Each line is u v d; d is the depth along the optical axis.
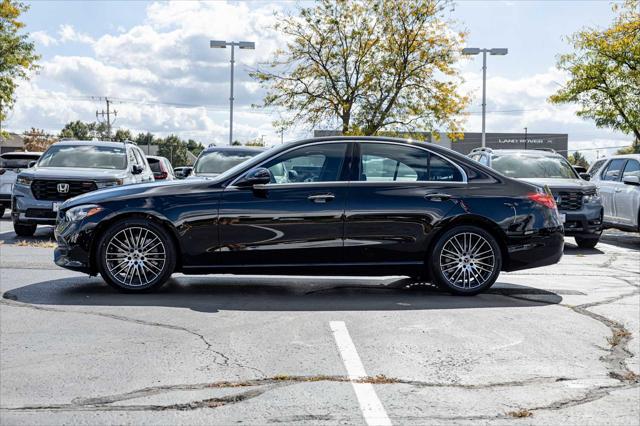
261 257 7.09
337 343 5.18
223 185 7.12
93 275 7.22
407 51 28.12
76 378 4.32
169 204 7.03
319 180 7.21
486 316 6.21
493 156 13.98
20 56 30.70
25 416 3.71
